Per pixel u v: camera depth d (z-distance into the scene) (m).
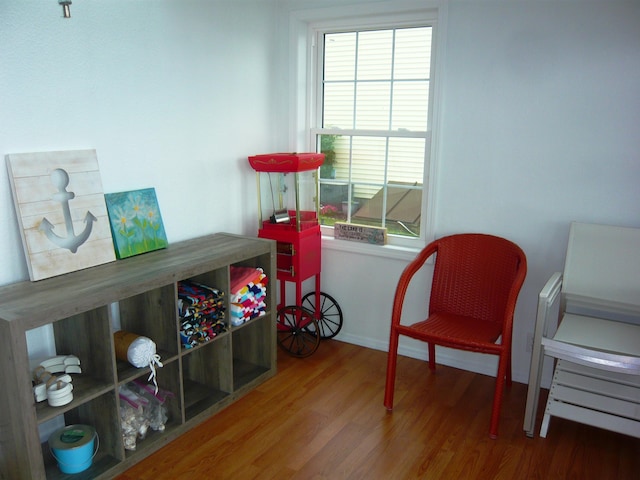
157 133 2.52
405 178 3.08
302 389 2.74
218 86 2.82
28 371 1.69
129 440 2.12
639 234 2.37
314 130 3.30
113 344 1.96
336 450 2.23
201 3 2.64
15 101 1.96
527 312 2.76
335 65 3.21
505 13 2.55
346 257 3.21
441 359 3.03
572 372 2.26
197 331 2.35
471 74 2.69
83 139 2.21
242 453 2.21
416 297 3.03
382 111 3.11
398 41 2.97
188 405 2.48
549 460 2.18
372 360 3.08
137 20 2.35
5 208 1.97
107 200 2.30
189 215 2.76
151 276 2.08
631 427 2.15
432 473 2.09
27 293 1.87
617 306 2.39
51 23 2.03
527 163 2.63
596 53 2.40
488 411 2.54
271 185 3.11
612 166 2.45
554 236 2.63
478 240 2.71
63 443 1.97
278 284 3.45
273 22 3.14
